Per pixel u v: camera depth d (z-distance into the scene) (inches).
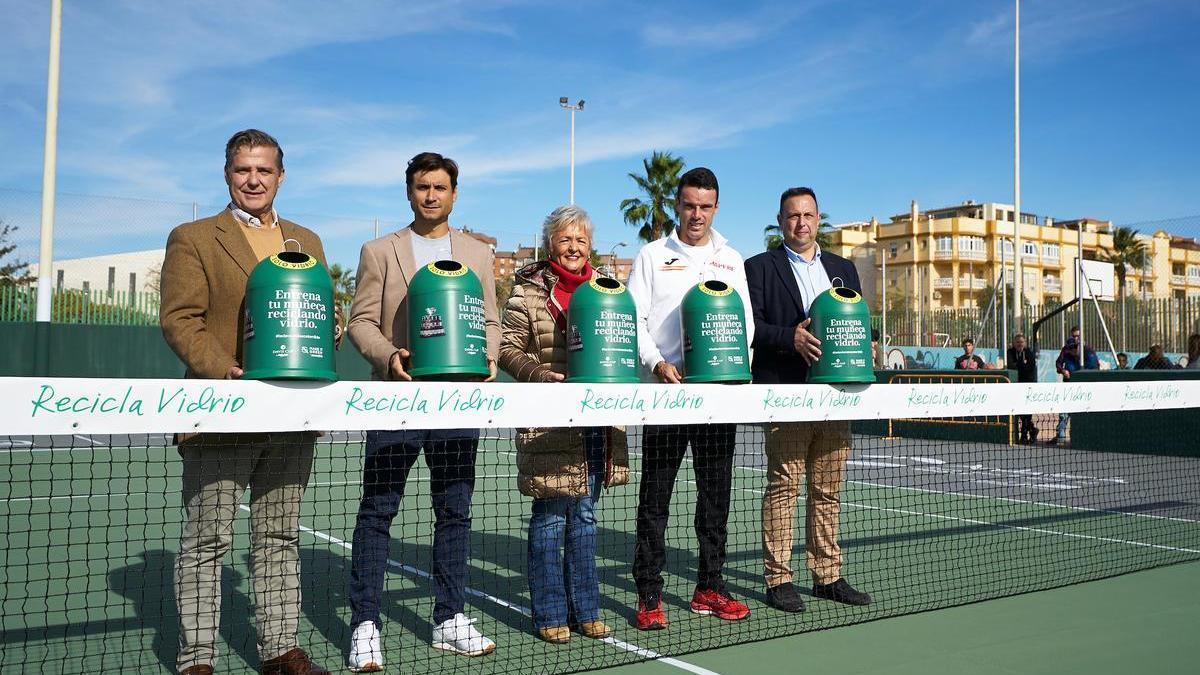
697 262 197.9
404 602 202.8
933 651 165.6
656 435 184.5
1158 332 752.3
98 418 121.2
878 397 184.7
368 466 161.9
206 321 148.0
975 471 460.4
